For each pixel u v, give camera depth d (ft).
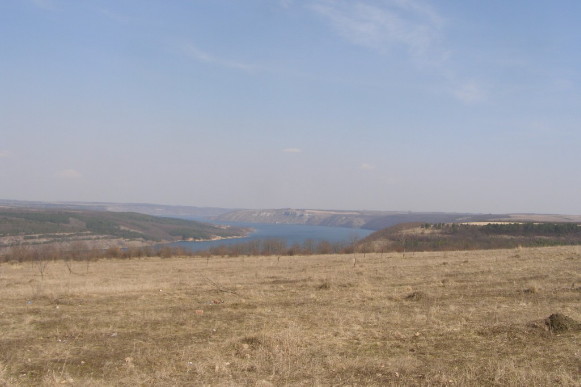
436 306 49.06
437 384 25.68
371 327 40.50
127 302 59.06
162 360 32.91
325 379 27.55
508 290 57.06
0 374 29.84
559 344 31.68
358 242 238.48
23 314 51.78
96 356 34.71
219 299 60.29
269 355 32.83
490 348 32.19
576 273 68.54
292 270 103.09
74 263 169.37
